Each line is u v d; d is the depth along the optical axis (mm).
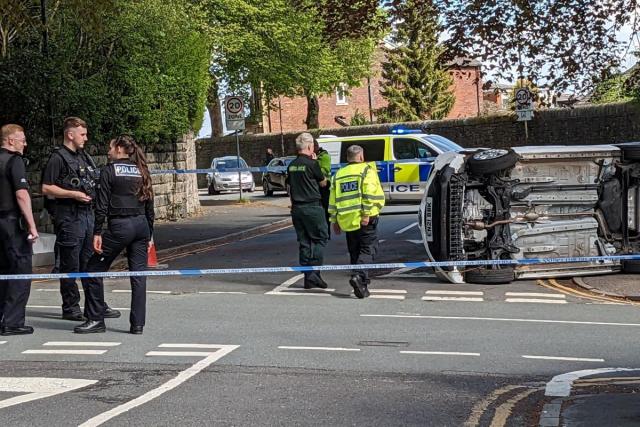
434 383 6789
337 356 7719
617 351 7887
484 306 10234
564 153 11711
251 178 39469
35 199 16719
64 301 9711
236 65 38250
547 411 5801
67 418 5863
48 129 16656
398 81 55812
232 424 5684
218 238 18156
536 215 11797
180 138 23219
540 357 7676
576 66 15961
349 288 11672
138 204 8789
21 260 8844
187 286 12039
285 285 12000
